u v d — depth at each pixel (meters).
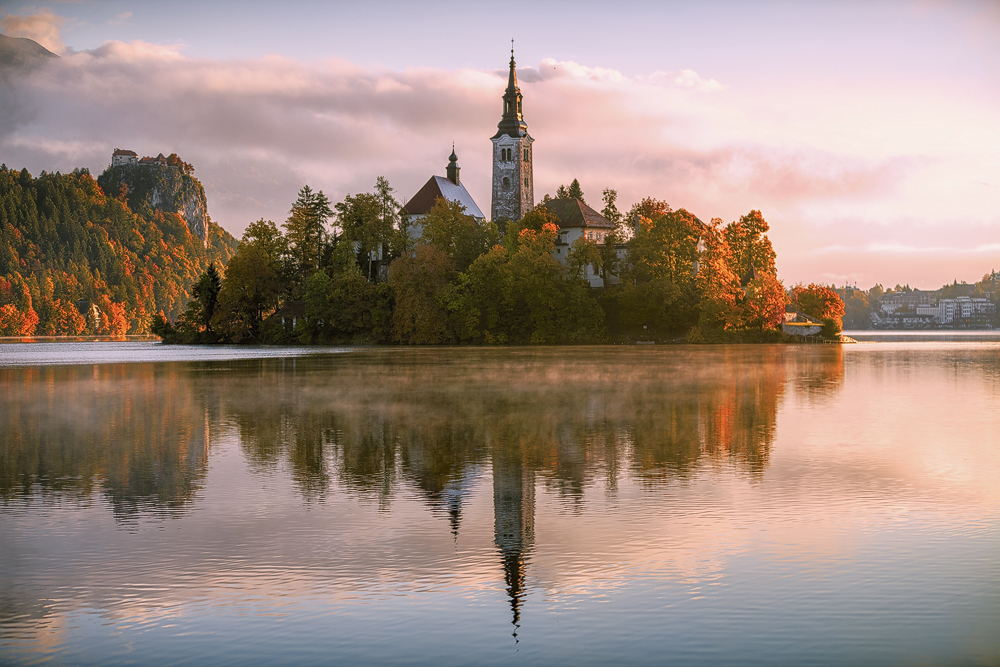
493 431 42.53
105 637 16.45
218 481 29.88
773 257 189.12
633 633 16.47
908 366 96.88
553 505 25.78
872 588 18.44
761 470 31.22
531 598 18.12
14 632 16.67
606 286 182.50
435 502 26.36
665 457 34.31
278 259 184.50
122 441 39.59
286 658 15.61
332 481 29.75
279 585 18.97
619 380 76.12
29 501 26.81
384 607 17.77
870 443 37.88
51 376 84.44
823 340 176.75
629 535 22.39
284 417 48.75
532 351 136.25
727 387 68.38
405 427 44.22
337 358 116.31
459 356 120.19
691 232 172.38
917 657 15.44
